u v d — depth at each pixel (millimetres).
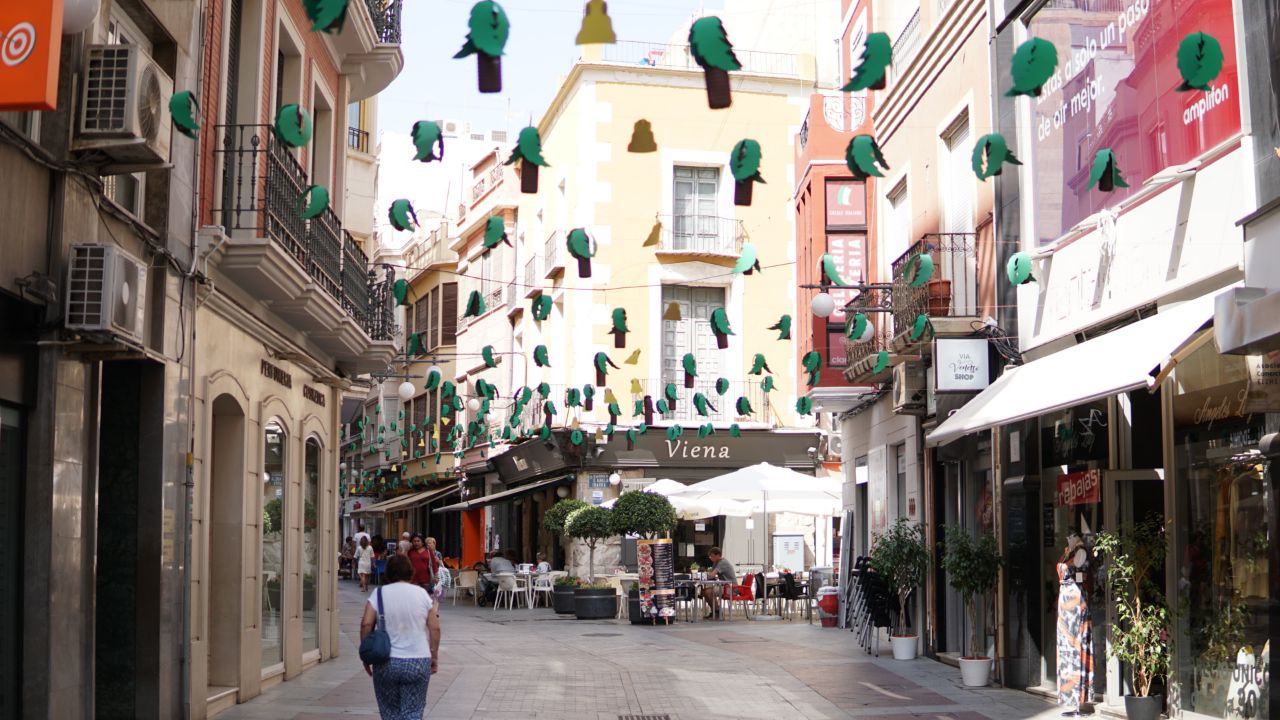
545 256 35062
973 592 14500
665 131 33500
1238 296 8312
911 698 13078
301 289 14000
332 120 17906
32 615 8438
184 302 11344
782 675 15352
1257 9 9391
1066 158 13070
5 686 8219
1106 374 9758
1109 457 12109
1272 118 9141
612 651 19031
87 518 9320
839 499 27141
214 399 12391
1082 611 11648
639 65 33375
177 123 7137
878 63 5680
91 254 8656
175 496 11070
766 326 33750
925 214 17750
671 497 27234
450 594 38219
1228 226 9820
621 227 33125
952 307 16281
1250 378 9250
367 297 18234
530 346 36469
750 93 33938
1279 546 8828
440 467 45344
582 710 12500
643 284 33125
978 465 16016
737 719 11836
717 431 32875
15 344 8305
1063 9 13172
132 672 10602
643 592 24875
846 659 17250
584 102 33125
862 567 19172
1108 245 11844
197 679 11617
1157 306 11062
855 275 22016
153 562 10688
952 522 17172
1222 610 10312
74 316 8570
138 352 9227
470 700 13164
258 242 12312
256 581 13953
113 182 10180
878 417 20984
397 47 18703
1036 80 5910
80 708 9016
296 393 16266
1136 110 11555
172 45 11219
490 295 40969
